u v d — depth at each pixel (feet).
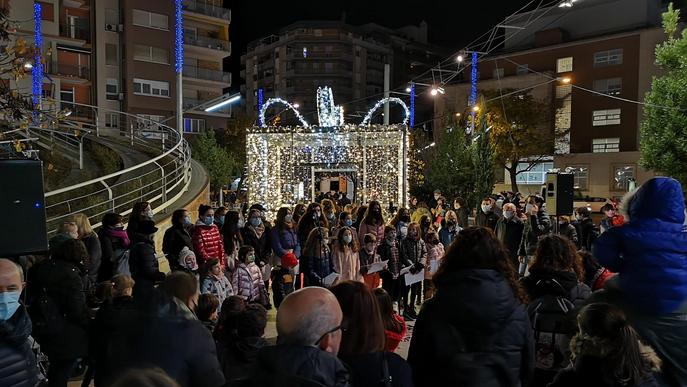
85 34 128.26
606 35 130.72
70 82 125.08
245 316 11.84
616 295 11.00
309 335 7.23
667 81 61.82
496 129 123.75
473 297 8.93
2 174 10.46
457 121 93.97
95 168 54.34
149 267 18.97
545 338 11.89
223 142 141.69
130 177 50.06
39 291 14.76
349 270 25.86
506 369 8.92
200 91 153.17
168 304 8.68
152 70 137.69
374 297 8.75
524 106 126.11
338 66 259.19
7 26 21.39
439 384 9.12
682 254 10.50
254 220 28.66
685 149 58.90
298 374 6.72
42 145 53.62
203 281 20.72
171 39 140.67
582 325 8.51
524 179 141.28
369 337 8.43
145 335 8.13
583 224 37.32
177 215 23.26
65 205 39.91
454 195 68.80
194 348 8.32
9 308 9.59
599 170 130.93
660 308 10.34
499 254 9.66
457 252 9.63
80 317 14.98
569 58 136.77
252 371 6.97
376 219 31.14
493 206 38.17
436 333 9.11
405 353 22.43
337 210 46.32
